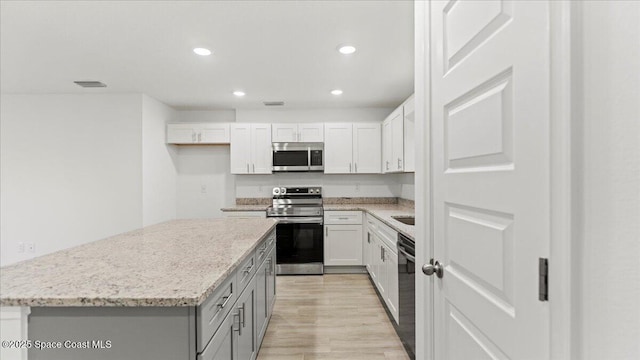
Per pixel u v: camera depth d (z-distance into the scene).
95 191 3.78
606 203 0.47
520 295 0.68
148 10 1.94
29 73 3.06
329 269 4.14
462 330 0.97
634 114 0.43
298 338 2.34
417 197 1.32
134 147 3.76
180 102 4.18
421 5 1.27
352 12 1.98
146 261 1.35
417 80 1.31
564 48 0.54
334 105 4.38
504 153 0.73
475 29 0.86
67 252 1.52
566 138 0.53
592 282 0.50
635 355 0.43
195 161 4.67
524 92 0.66
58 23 2.10
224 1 1.85
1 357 0.94
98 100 3.76
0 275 1.15
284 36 2.29
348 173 4.45
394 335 2.38
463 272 0.96
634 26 0.43
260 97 3.94
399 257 2.21
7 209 3.80
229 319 1.32
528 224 0.65
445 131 1.08
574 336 0.52
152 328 0.97
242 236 1.96
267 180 4.62
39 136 3.77
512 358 0.71
